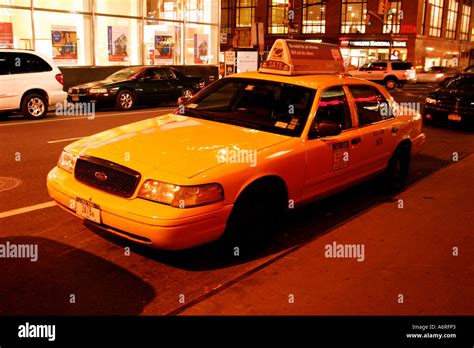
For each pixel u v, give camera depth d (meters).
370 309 3.60
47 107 13.26
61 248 4.54
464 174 7.94
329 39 51.25
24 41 18.30
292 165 4.64
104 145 4.45
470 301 3.75
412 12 48.22
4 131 10.77
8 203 5.71
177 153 4.19
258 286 3.93
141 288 3.87
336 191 5.52
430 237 5.05
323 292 3.84
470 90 13.35
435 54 53.81
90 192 4.17
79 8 19.78
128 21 21.83
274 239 4.99
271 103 5.26
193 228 3.85
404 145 6.70
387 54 49.72
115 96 15.86
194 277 4.08
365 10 49.75
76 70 19.78
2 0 17.44
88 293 3.76
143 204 3.85
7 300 3.61
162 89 17.22
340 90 5.57
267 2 53.44
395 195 6.64
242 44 55.91
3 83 12.19
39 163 7.74
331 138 5.17
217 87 5.77
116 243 4.69
